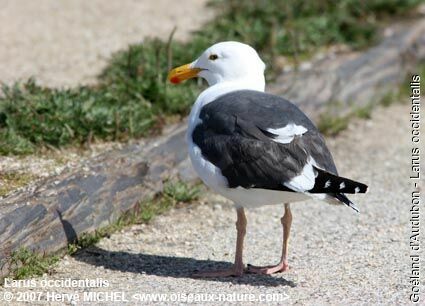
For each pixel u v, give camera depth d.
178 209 12.97
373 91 17.50
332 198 9.71
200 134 10.48
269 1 18.42
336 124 16.20
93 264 11.02
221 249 11.65
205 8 18.92
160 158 13.19
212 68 11.52
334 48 18.11
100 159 12.52
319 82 16.55
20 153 12.59
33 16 18.27
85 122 13.34
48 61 16.22
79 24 17.97
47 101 13.59
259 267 10.84
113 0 19.34
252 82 11.33
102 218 11.89
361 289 10.20
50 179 11.66
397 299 9.91
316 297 9.95
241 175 10.00
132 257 11.28
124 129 13.58
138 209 12.47
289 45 17.45
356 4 19.28
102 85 14.95
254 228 12.40
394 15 19.78
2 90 13.96
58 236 11.12
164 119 14.26
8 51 16.58
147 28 17.81
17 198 10.99
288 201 10.19
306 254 11.42
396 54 18.30
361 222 12.57
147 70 15.23
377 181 14.22
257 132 10.03
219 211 12.99
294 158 9.82
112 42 17.14
